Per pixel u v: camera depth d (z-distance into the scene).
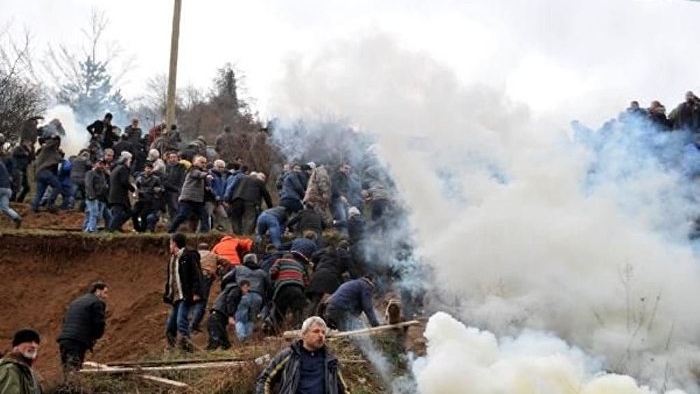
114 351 18.03
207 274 16.45
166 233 20.59
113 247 20.41
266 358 12.37
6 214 21.00
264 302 15.52
